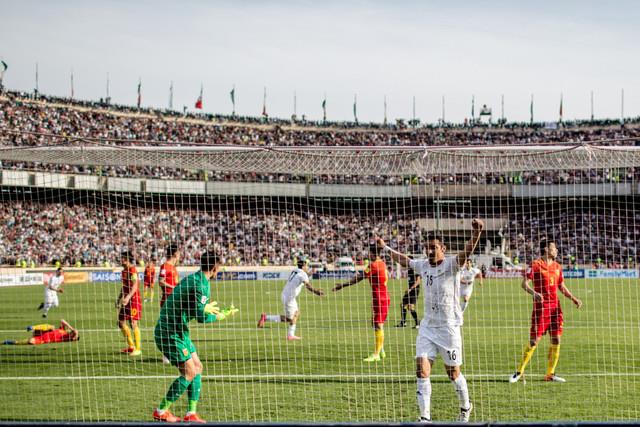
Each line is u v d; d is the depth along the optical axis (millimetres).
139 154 11844
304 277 15305
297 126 73250
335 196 48469
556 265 10211
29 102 57312
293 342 14961
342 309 23781
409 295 17656
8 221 44031
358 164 12117
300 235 47000
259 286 37656
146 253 42094
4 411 8422
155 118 65125
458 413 8125
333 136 70875
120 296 13375
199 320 7949
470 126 73562
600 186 44281
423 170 12391
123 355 13133
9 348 14188
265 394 9273
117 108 64875
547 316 10016
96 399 9102
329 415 8078
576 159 11414
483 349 13570
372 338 15633
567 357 12445
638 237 44812
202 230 46062
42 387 9930
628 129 68875
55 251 44156
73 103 61375
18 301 27969
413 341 15023
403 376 10609
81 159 12578
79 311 23250
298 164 12438
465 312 21609
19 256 43062
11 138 50375
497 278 40781
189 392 7871
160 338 7781
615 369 11148
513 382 10008
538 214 46000
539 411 8203
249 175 48219
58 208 45406
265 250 46375
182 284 7863
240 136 67375
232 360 12383
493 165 11969
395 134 72000
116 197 45094
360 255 45656
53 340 14570
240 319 20266
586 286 34500
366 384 9938
